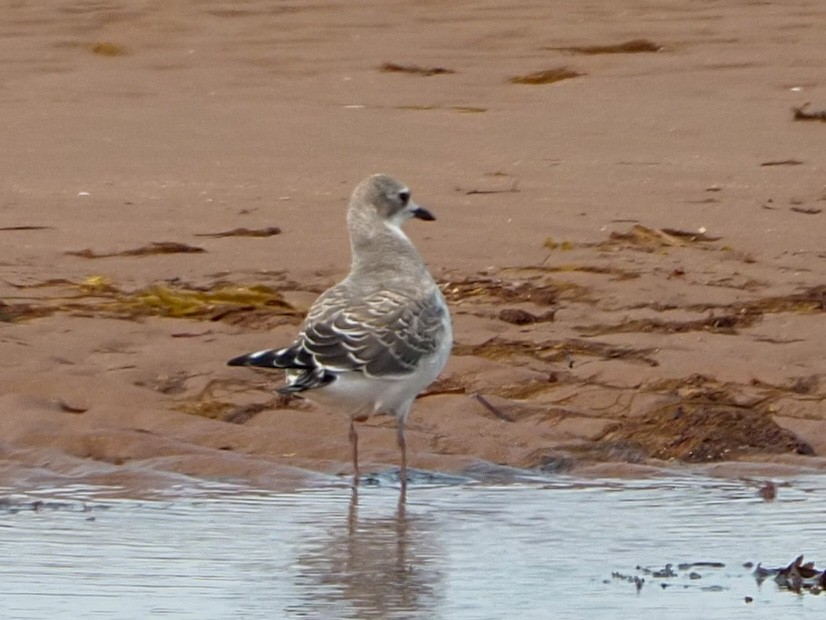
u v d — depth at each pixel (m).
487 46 29.38
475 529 10.45
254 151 22.23
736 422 12.55
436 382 13.54
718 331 15.04
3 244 17.75
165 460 11.77
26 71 27.97
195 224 18.61
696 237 18.20
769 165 21.28
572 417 12.79
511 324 15.26
